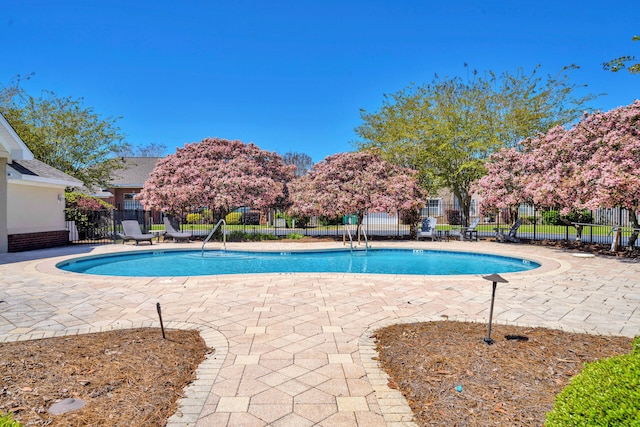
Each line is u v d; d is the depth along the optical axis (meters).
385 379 3.21
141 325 4.71
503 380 3.00
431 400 2.78
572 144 12.04
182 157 18.81
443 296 6.31
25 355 3.56
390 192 16.58
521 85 19.81
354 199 16.20
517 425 2.40
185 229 22.81
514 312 5.29
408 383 3.05
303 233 20.03
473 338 4.01
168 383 3.07
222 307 5.61
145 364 3.41
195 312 5.34
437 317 5.05
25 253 12.11
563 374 3.10
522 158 14.47
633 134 10.72
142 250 13.09
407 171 18.14
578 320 4.88
